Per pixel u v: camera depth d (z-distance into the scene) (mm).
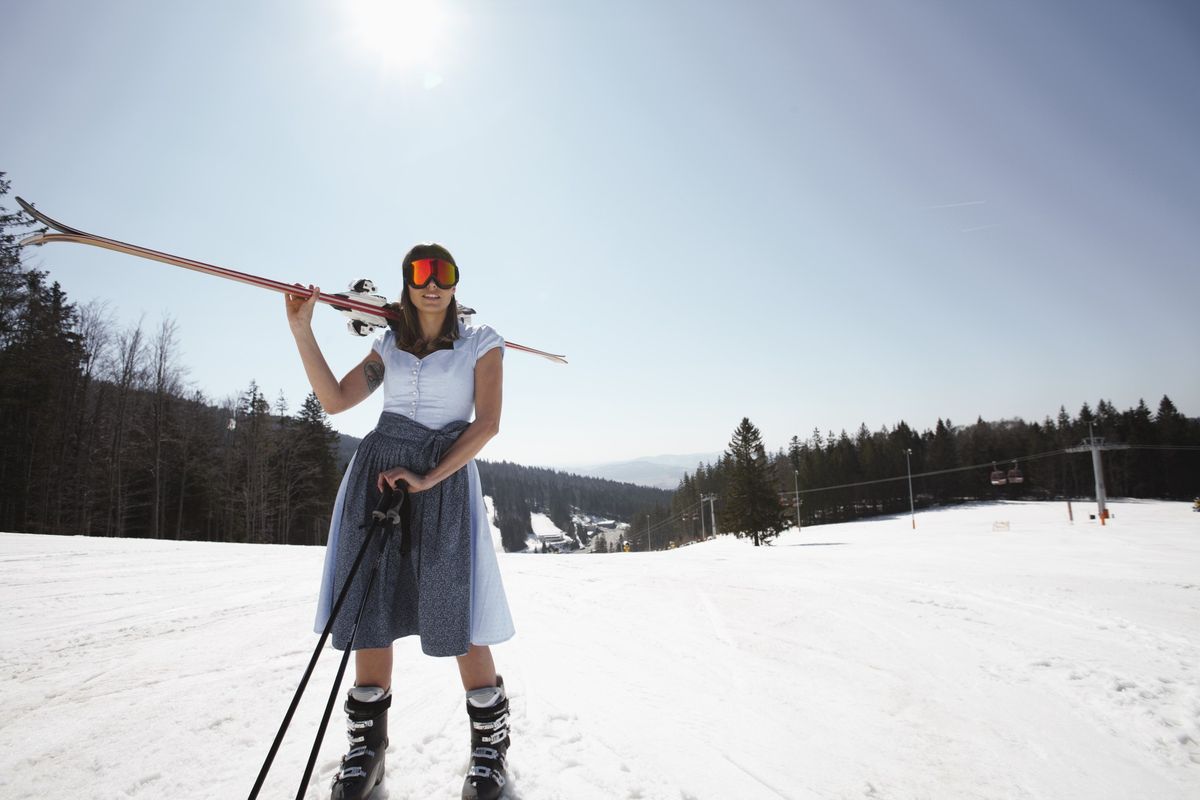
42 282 21750
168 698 2506
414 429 1851
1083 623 4141
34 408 23344
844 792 1720
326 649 3361
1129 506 58781
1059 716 2361
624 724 2219
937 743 2092
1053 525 41625
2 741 2037
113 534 27672
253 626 4000
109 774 1787
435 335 1999
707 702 2490
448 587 1728
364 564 1760
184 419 30469
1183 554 13562
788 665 3094
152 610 4582
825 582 6375
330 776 1771
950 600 5078
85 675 2844
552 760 1886
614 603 5121
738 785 1741
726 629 3998
